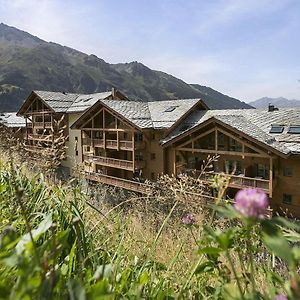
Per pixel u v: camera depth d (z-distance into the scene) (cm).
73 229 215
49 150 392
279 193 1744
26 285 87
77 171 414
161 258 229
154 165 2412
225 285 117
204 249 102
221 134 1927
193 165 2064
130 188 2091
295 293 72
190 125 2289
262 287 150
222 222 184
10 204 259
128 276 171
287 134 1783
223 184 137
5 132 544
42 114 3275
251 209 78
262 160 1772
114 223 301
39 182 364
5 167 349
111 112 2462
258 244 154
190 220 165
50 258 107
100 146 2636
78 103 3300
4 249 114
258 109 2197
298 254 75
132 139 2373
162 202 314
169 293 162
